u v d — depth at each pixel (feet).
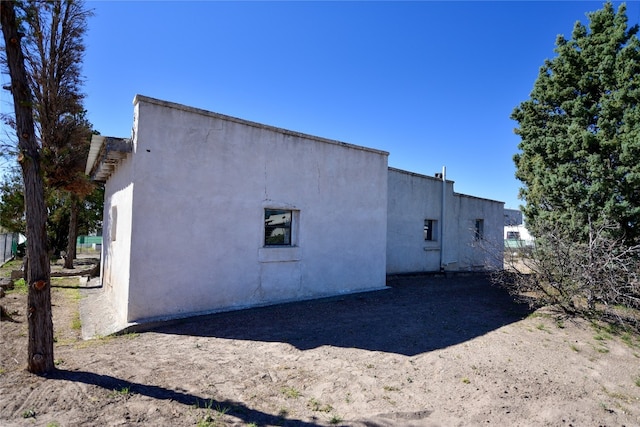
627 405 13.74
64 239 69.10
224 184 23.44
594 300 24.79
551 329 22.66
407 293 32.99
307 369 14.98
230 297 23.71
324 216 29.32
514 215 92.58
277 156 26.32
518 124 37.91
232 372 14.28
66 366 13.71
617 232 28.35
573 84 33.12
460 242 51.34
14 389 11.50
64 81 38.42
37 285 12.71
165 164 20.95
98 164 29.71
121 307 21.29
